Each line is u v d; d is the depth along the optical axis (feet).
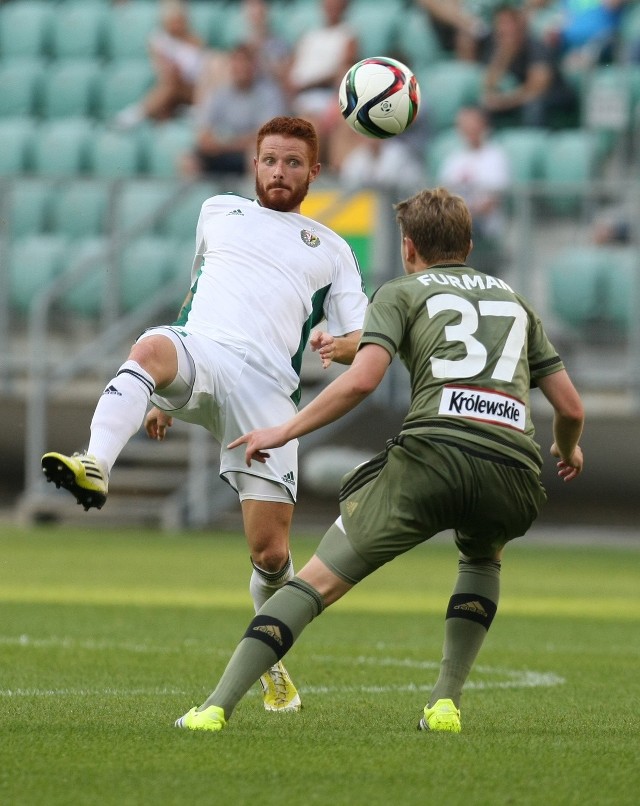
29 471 220.84
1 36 277.44
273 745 53.62
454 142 230.27
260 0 239.50
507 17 235.81
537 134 230.27
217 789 45.50
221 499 212.84
